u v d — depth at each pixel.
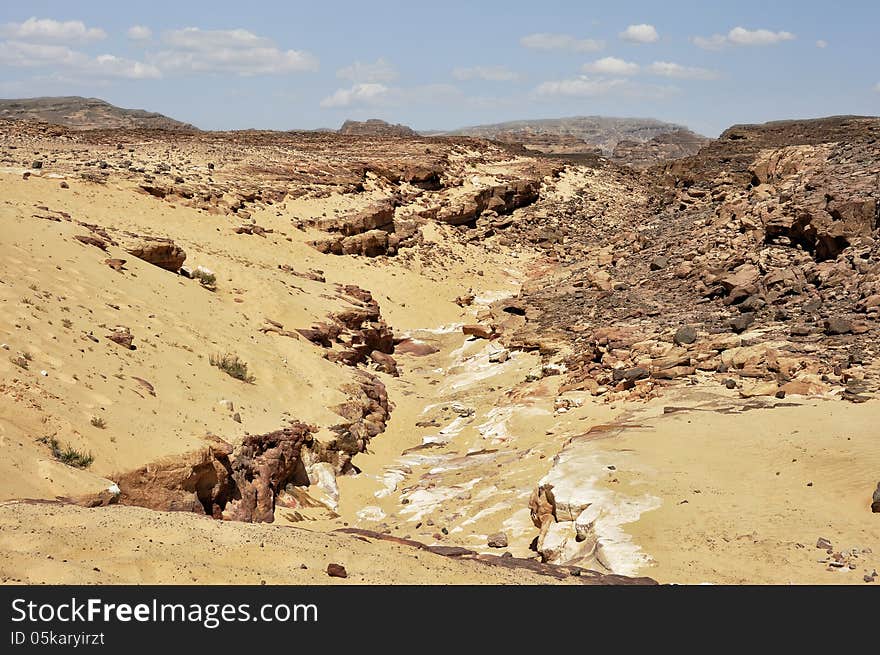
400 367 39.97
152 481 18.98
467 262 57.56
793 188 47.72
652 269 47.66
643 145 159.50
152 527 13.43
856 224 37.78
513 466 25.08
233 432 23.06
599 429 24.45
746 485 19.56
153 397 22.53
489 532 21.12
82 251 30.14
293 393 28.78
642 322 37.34
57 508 13.77
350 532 15.66
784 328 32.12
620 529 17.88
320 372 31.34
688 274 44.06
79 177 43.47
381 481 26.28
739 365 28.91
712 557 16.56
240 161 58.91
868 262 35.38
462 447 28.97
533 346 38.41
